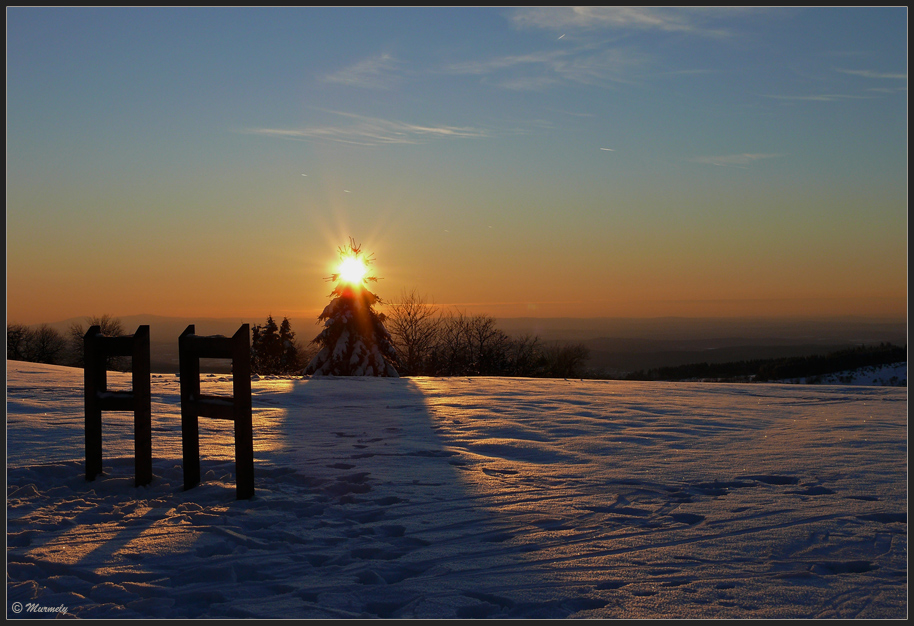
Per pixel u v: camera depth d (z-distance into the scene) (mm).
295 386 17891
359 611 3986
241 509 6215
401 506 6266
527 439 10055
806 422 11977
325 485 7094
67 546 5090
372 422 11594
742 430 11008
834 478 7387
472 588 4324
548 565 4734
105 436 9586
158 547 5062
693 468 7965
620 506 6270
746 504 6312
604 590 4289
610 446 9445
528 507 6230
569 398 15883
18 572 4602
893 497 6566
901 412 13523
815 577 4500
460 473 7645
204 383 17453
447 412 13000
